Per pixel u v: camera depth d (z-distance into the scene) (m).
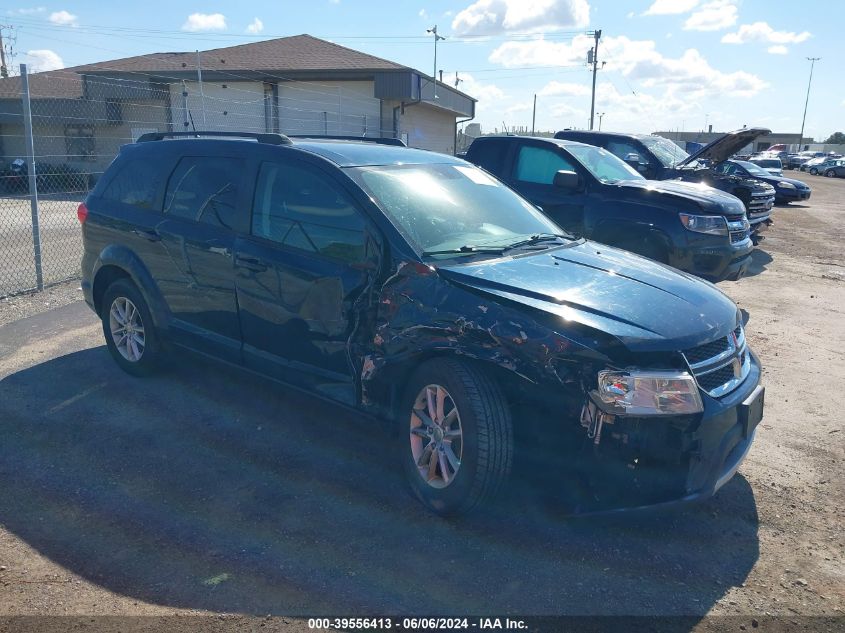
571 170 8.25
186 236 4.81
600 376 3.19
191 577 3.18
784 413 5.29
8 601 3.00
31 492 3.88
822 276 10.83
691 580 3.28
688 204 7.51
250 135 4.97
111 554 3.34
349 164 4.29
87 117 23.38
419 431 3.76
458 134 39.19
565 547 3.48
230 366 4.73
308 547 3.42
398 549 3.42
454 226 4.21
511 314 3.41
